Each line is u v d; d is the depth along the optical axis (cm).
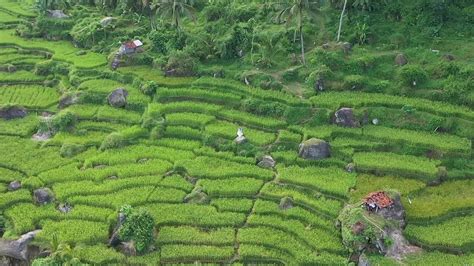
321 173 4303
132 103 5250
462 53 5269
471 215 3884
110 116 5138
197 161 4497
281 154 4519
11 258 3703
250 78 5362
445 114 4700
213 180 4284
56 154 4694
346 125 4769
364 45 5625
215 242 3712
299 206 4009
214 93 5256
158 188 4225
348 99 4966
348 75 5247
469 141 4494
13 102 5481
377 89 5088
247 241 3709
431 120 4672
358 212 3616
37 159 4622
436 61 5197
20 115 5259
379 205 3722
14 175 4428
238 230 3819
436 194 4094
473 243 3612
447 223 3806
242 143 4634
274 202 4066
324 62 5359
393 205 3738
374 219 3616
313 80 5175
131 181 4288
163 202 4084
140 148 4725
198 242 3716
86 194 4172
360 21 5828
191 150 4684
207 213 3956
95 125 5072
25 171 4466
